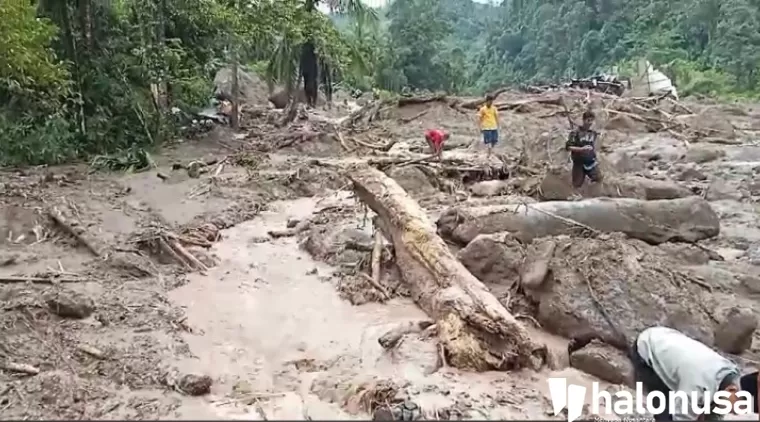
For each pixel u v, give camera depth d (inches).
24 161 761.0
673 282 317.7
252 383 277.6
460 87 2320.4
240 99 1282.0
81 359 299.7
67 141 804.6
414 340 316.5
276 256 463.8
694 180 660.7
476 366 287.6
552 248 339.3
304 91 1176.8
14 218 498.9
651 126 991.0
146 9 908.6
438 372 286.8
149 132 909.8
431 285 362.0
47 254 450.6
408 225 393.7
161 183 674.2
